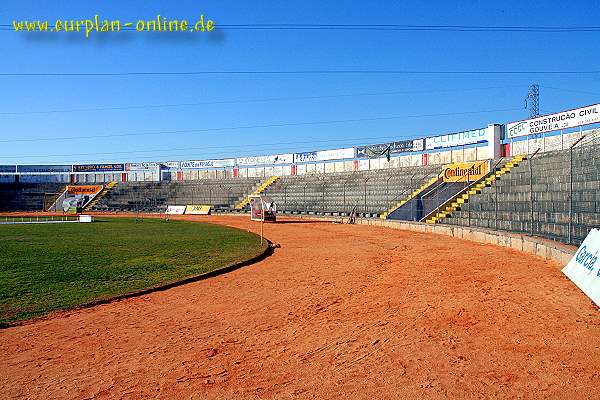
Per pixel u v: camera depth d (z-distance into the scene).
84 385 6.35
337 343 7.90
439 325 8.74
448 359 6.94
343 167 63.81
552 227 21.45
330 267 16.61
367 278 14.12
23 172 83.88
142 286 13.32
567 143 35.09
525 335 7.94
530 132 34.84
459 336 8.03
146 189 78.25
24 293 12.39
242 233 32.75
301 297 11.70
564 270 13.88
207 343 8.13
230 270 16.34
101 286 13.34
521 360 6.80
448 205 34.44
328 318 9.60
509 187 29.56
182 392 6.03
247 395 5.88
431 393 5.76
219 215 63.09
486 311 9.60
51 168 83.56
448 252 19.69
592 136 29.03
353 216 44.44
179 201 72.69
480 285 12.32
